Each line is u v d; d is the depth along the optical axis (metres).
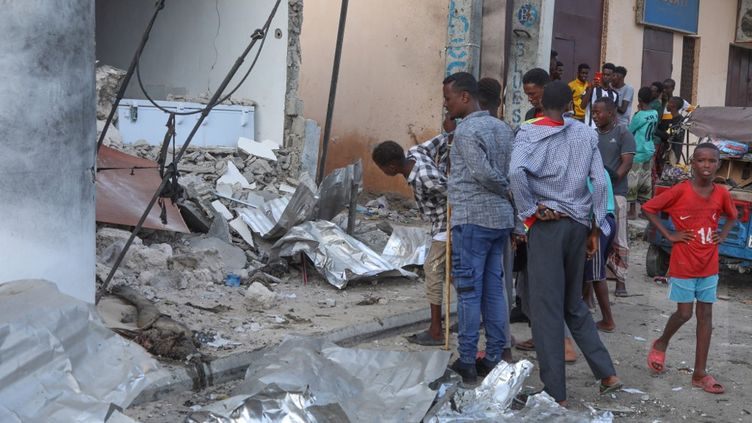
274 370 4.86
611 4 15.95
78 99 4.94
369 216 11.14
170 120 5.82
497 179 5.21
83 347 4.25
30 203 4.72
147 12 11.82
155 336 5.25
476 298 5.44
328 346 5.27
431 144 6.01
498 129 5.36
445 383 4.99
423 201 5.98
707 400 5.43
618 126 7.45
